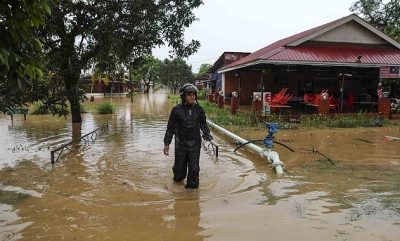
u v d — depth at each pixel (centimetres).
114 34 1394
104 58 1466
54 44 1339
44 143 1159
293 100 2180
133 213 516
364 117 1631
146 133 1384
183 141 646
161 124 1720
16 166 828
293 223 464
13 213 520
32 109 2383
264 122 1580
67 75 1257
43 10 345
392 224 454
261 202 552
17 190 637
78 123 1742
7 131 1461
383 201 542
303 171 745
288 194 589
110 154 957
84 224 477
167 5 1616
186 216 500
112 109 2409
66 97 970
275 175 717
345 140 1162
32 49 358
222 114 1928
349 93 2355
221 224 468
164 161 863
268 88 2464
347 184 641
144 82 8300
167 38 1658
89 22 1368
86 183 676
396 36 2703
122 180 695
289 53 1769
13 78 345
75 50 1402
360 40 2012
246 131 1391
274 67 1905
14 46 338
